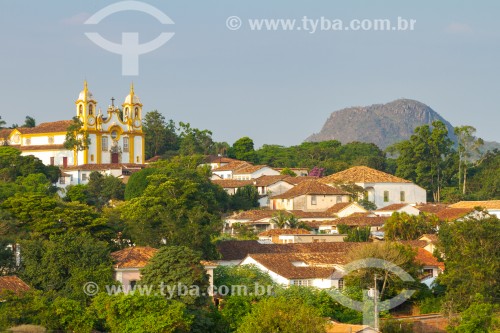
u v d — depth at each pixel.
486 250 114.25
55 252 101.31
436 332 101.44
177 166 180.62
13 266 103.62
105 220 117.19
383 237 147.88
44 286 99.75
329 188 191.38
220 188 186.00
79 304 91.56
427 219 151.75
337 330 92.19
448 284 110.75
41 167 199.62
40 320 88.25
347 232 151.50
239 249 123.50
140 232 118.12
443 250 119.88
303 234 147.75
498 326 100.44
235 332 91.00
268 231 152.00
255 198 199.25
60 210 115.94
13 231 111.19
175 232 116.19
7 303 89.19
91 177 194.50
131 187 173.12
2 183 170.38
